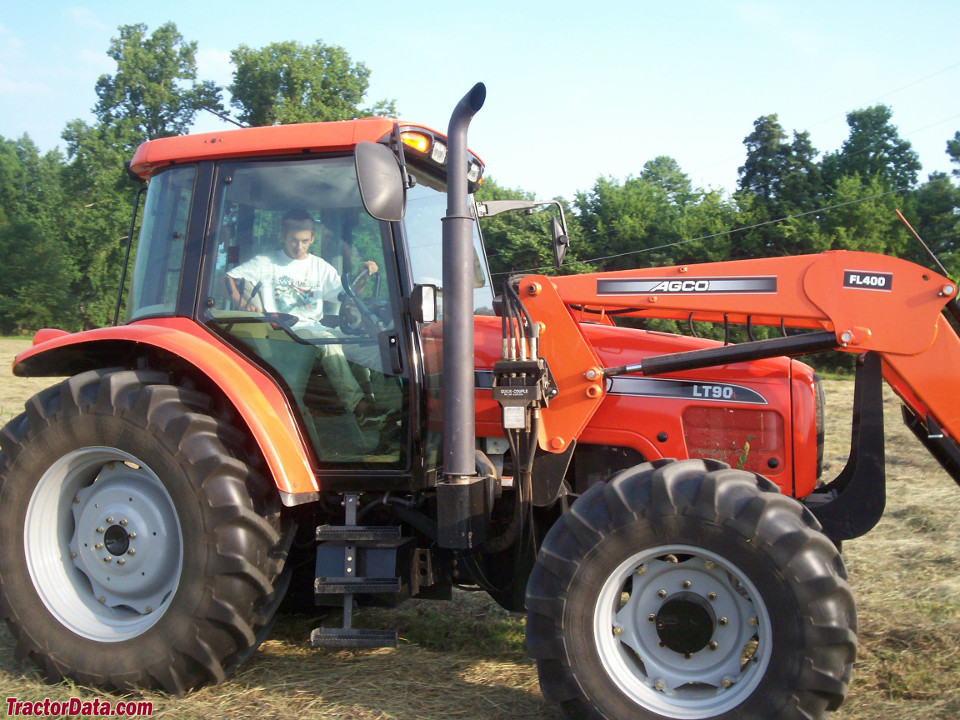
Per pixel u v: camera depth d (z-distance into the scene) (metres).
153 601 3.41
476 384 3.75
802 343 3.20
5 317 40.84
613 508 2.87
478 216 4.32
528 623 2.93
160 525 3.38
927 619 3.91
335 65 33.59
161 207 3.76
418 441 3.42
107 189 38.88
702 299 3.34
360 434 3.47
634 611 2.95
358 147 2.98
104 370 3.56
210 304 3.61
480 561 3.53
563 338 3.41
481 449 3.79
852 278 3.18
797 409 3.47
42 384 15.25
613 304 3.40
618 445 3.62
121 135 40.69
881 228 31.19
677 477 2.87
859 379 3.44
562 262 4.38
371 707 3.10
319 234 3.54
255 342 3.56
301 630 4.01
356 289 3.49
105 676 3.26
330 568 3.32
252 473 3.34
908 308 3.13
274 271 3.56
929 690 3.16
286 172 3.57
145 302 3.76
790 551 2.69
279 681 3.36
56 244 41.19
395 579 3.27
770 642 2.71
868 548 5.25
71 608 3.42
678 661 2.90
